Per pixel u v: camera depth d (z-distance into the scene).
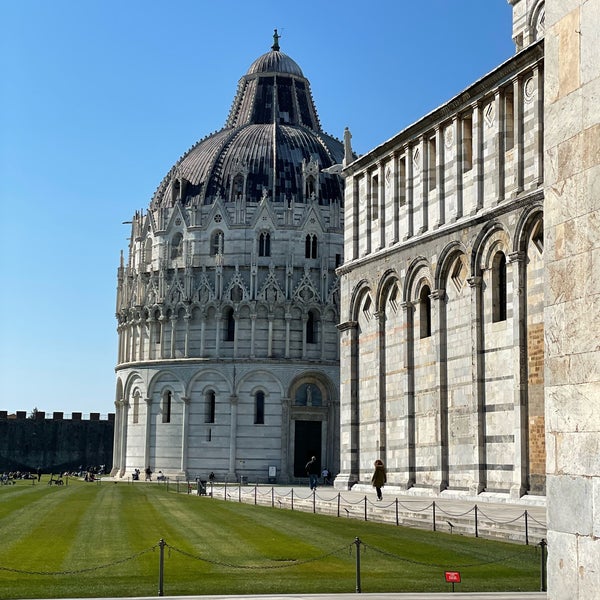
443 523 44.12
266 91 150.88
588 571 19.52
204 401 130.50
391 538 41.09
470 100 57.25
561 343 20.84
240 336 130.38
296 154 139.50
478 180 56.38
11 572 32.53
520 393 50.66
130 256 143.25
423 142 63.25
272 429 128.88
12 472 155.62
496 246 54.16
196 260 133.38
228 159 138.62
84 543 40.56
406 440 63.41
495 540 39.69
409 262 63.88
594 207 20.06
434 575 31.69
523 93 52.41
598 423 19.55
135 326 138.25
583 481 19.84
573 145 20.80
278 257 132.25
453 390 58.09
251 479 127.94
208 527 47.59
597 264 19.91
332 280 132.75
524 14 58.03
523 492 50.12
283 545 39.44
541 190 49.31
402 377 64.75
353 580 30.84
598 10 20.20
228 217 132.75
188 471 129.88
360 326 72.06
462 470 56.66
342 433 73.44
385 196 69.06
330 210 134.75
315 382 131.12
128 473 136.00
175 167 143.50
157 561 35.16
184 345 132.12
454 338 58.25
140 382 135.62
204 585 30.00
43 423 170.62
